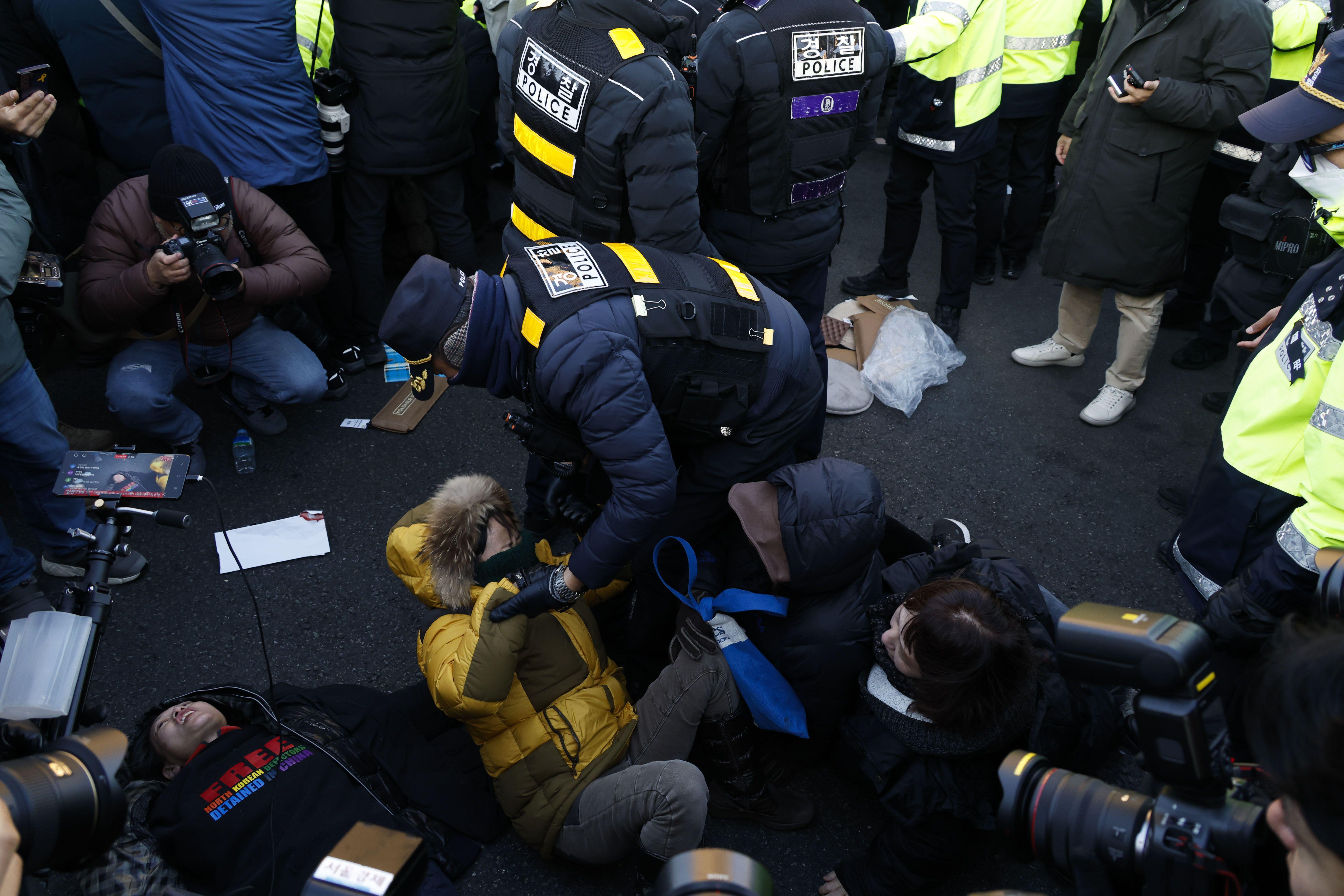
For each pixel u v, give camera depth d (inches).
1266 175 108.2
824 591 83.7
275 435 133.1
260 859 71.8
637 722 86.7
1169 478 130.7
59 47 126.3
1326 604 45.7
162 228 109.7
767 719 83.3
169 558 114.3
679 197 92.9
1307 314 71.5
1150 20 119.0
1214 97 115.3
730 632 84.7
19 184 104.8
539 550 94.0
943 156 142.2
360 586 112.1
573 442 82.5
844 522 80.7
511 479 128.5
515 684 82.0
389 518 121.3
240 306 120.7
